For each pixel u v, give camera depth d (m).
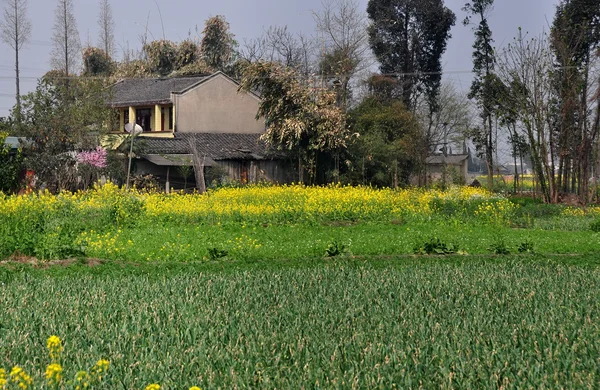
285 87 44.97
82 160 37.56
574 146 41.69
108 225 23.33
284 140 45.47
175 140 45.47
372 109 50.62
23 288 13.03
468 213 29.30
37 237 18.14
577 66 41.88
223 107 49.88
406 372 8.15
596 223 27.64
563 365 8.47
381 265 17.23
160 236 21.48
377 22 59.53
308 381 7.77
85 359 8.55
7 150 37.00
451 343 9.31
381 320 10.50
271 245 20.22
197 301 11.76
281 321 10.41
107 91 44.22
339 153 46.25
